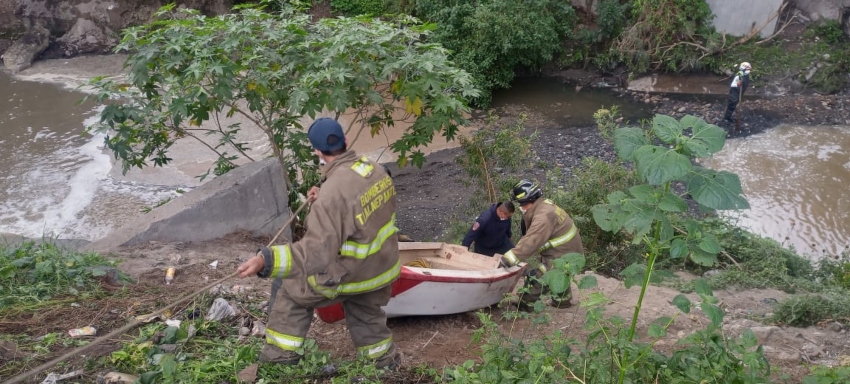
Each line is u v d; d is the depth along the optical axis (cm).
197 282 581
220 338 478
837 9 1912
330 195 367
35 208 1271
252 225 762
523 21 1767
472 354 519
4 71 2042
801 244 1168
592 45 2016
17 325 464
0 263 532
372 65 773
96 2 2142
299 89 757
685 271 943
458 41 1811
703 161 1474
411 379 434
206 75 768
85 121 1692
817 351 584
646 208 318
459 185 1380
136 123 845
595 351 375
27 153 1511
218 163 932
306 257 357
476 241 723
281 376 409
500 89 1948
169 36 769
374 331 429
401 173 1460
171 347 445
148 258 630
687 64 1902
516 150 982
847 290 818
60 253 575
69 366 416
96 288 531
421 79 783
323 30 827
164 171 1425
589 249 941
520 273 621
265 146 1527
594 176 954
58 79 1981
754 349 562
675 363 363
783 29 1906
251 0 2133
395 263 407
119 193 1334
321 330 530
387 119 905
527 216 636
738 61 1880
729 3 1897
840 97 1764
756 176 1409
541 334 554
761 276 878
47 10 2142
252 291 573
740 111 1666
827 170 1433
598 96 1888
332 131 381
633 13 1931
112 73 2008
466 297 572
